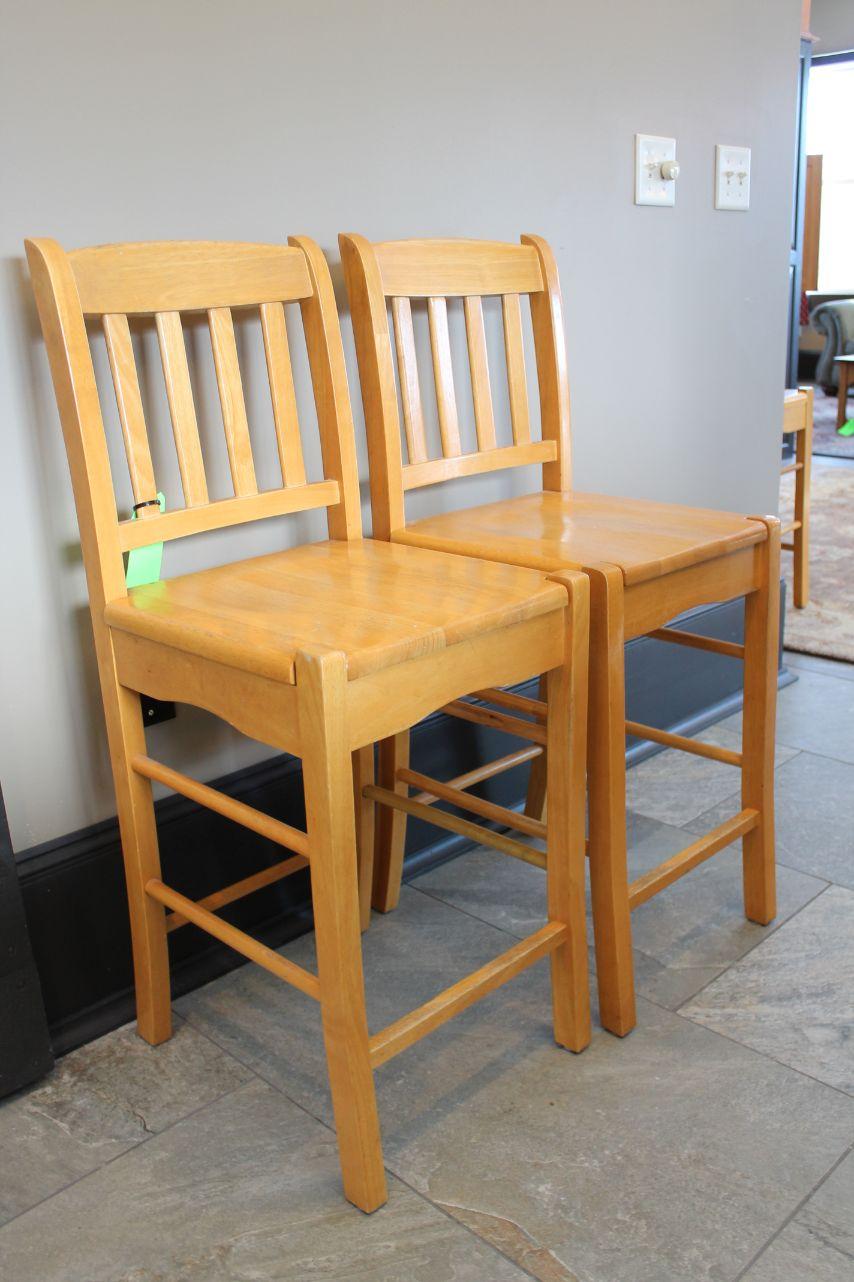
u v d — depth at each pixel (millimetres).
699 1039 1286
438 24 1499
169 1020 1312
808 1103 1179
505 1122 1165
